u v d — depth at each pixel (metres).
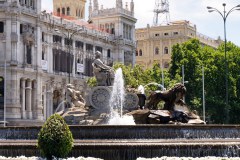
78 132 39.28
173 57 126.31
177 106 50.69
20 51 113.50
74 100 54.00
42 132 32.91
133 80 106.31
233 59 123.06
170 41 190.75
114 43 155.88
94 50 146.25
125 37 160.50
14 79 110.00
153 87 113.38
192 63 121.38
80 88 138.00
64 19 134.25
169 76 126.56
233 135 40.59
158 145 35.97
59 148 32.72
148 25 195.75
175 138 39.25
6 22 110.94
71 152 36.22
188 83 119.88
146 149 35.91
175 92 46.78
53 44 127.69
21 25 114.56
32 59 117.06
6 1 110.88
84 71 140.75
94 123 47.38
